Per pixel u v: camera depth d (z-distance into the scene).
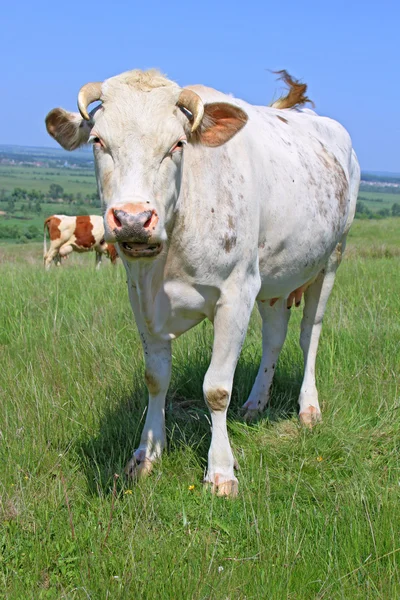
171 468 4.12
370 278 9.40
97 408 4.66
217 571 3.00
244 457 4.21
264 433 4.63
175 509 3.62
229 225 3.82
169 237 3.65
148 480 3.87
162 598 2.81
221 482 3.86
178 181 3.43
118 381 5.08
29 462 4.00
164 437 4.29
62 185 143.00
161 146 3.21
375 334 6.17
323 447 4.38
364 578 3.01
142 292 3.76
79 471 4.03
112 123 3.23
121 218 2.96
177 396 5.24
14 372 5.24
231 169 3.91
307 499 3.78
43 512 3.48
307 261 4.83
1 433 4.18
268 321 5.13
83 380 5.10
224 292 3.94
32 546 3.23
